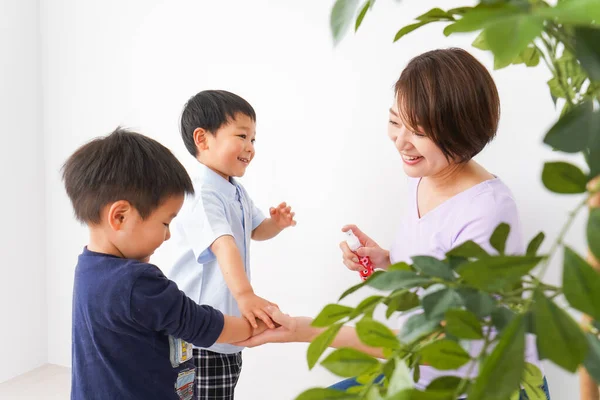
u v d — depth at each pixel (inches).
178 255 55.7
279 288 68.4
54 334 85.4
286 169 65.9
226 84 68.1
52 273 84.0
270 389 70.6
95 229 39.1
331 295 65.5
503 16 10.8
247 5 65.1
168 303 37.4
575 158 50.9
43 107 80.7
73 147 79.6
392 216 60.8
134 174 37.6
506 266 12.4
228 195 55.2
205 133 54.4
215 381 55.3
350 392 16.4
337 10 14.4
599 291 11.1
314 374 67.7
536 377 24.6
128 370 37.9
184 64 70.2
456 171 43.5
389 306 18.7
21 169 79.0
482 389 11.1
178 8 69.3
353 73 60.5
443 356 14.7
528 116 53.0
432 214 43.6
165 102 72.3
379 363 16.1
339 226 63.9
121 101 75.1
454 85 37.4
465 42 55.1
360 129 61.1
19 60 77.0
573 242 52.1
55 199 81.9
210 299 54.2
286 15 63.2
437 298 14.7
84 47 76.3
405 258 46.5
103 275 37.5
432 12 18.4
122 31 73.4
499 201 40.6
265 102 66.0
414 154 42.1
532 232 54.2
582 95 19.3
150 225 38.9
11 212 78.5
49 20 78.0
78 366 39.0
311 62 62.6
